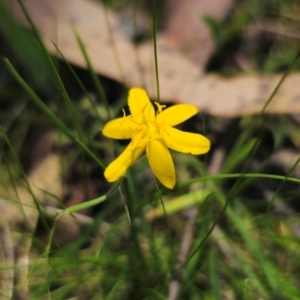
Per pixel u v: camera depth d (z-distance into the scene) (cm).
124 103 31
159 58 31
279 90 30
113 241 29
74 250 28
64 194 30
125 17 33
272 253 29
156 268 28
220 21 33
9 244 29
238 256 28
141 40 33
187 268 28
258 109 29
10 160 31
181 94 30
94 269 28
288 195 31
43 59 31
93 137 31
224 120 31
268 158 31
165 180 25
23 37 31
